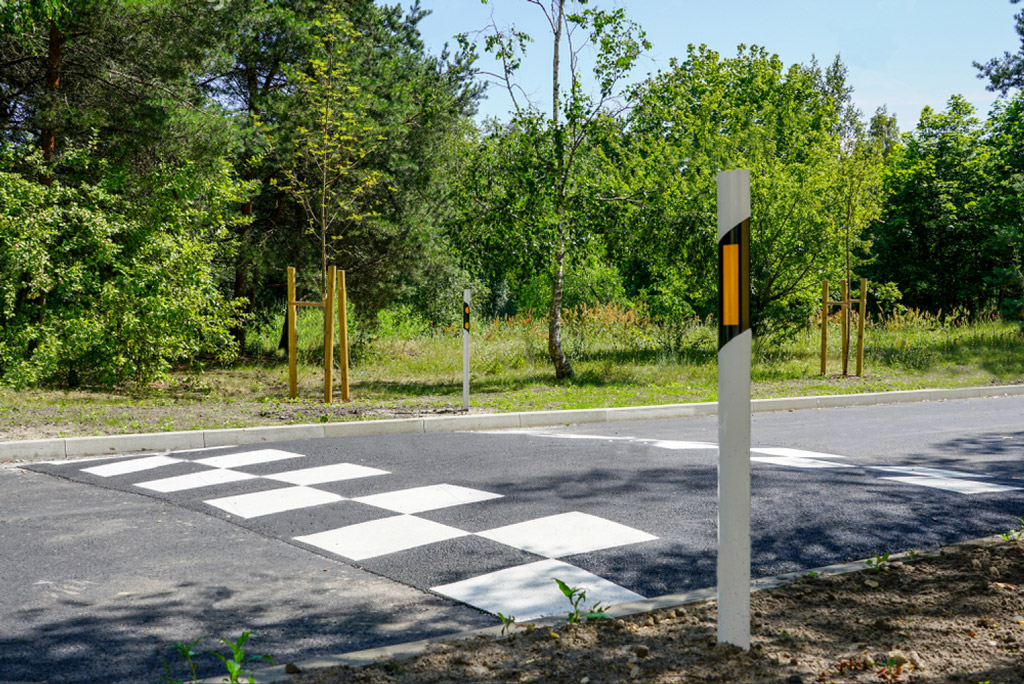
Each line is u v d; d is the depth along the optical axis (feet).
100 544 17.80
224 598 14.55
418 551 17.10
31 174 50.01
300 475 24.56
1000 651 10.68
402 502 21.12
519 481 23.54
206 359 69.56
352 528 18.83
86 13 50.85
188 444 30.32
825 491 22.08
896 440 31.50
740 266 10.12
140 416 35.47
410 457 27.53
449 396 45.52
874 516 19.57
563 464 26.08
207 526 19.16
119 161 54.60
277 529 18.85
